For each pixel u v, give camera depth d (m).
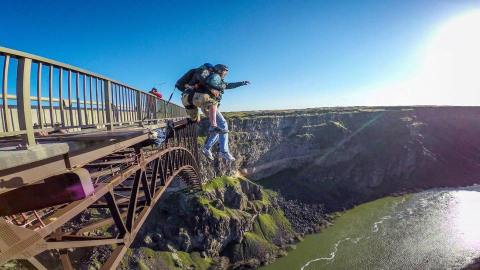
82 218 71.06
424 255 86.06
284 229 107.12
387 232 102.69
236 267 85.88
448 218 111.94
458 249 88.38
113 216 17.03
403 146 165.38
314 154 154.62
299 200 129.25
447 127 193.88
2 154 7.16
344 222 115.19
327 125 162.62
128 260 74.56
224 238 91.88
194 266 82.25
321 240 100.12
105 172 17.62
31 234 7.68
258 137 139.25
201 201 92.19
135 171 20.23
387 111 181.75
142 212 22.72
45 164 9.55
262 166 139.38
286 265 85.38
